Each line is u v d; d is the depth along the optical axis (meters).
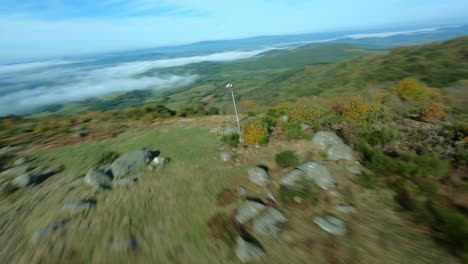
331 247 5.75
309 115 15.03
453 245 5.56
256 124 13.63
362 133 12.31
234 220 6.99
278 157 10.55
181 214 7.51
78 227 7.16
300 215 7.02
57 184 10.27
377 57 157.88
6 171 11.82
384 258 5.36
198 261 5.66
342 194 7.84
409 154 9.62
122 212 7.78
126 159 11.16
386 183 8.30
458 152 9.58
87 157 13.43
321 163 9.88
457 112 20.55
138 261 5.78
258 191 8.48
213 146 13.27
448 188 7.64
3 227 7.55
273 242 6.03
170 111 33.09
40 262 5.95
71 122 27.16
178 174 10.28
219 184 9.19
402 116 17.33
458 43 109.06
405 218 6.59
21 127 26.00
